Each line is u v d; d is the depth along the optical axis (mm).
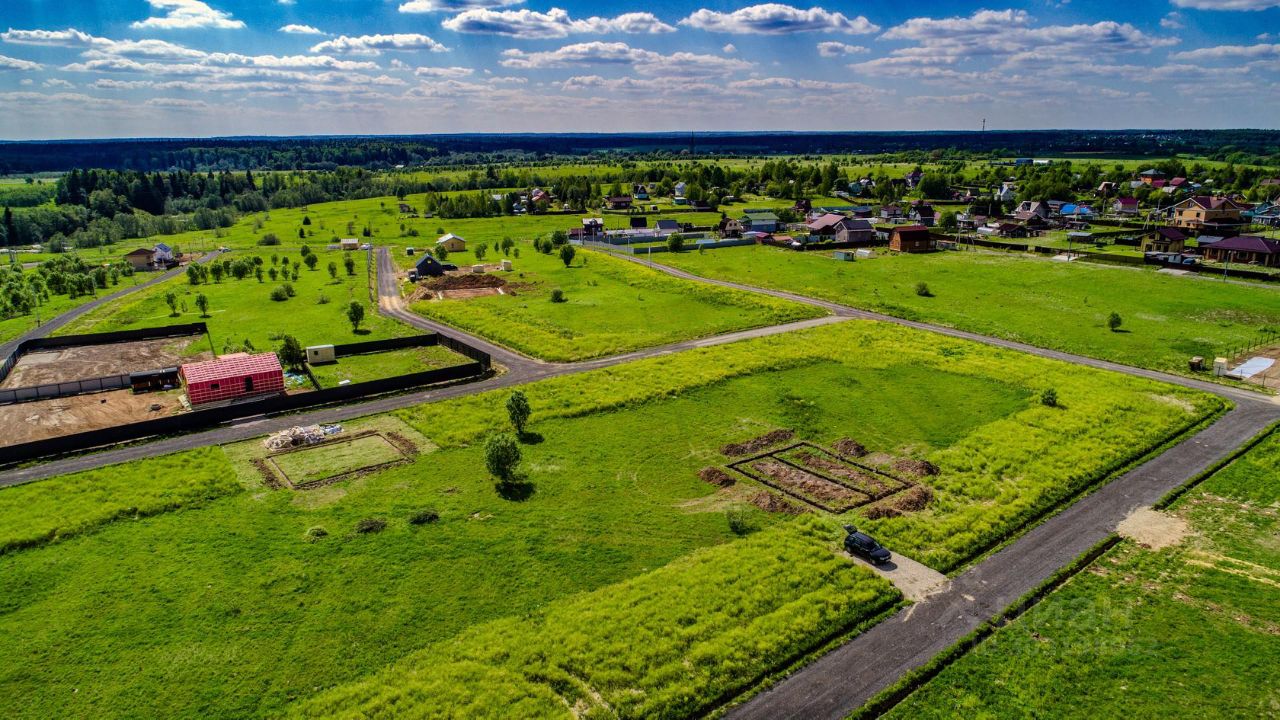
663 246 141625
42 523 40875
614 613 33125
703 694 28594
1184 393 61781
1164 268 115875
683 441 53625
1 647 31375
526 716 27297
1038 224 170125
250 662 30516
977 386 65062
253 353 69375
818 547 38656
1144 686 29172
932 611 33812
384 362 73688
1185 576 36594
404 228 188250
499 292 106500
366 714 27438
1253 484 46062
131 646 31438
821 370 69875
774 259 130750
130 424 53000
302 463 49562
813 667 30297
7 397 62469
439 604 34344
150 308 100375
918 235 137250
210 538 39969
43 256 168875
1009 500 43906
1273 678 29469
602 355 74938
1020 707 28125
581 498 44781
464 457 50688
